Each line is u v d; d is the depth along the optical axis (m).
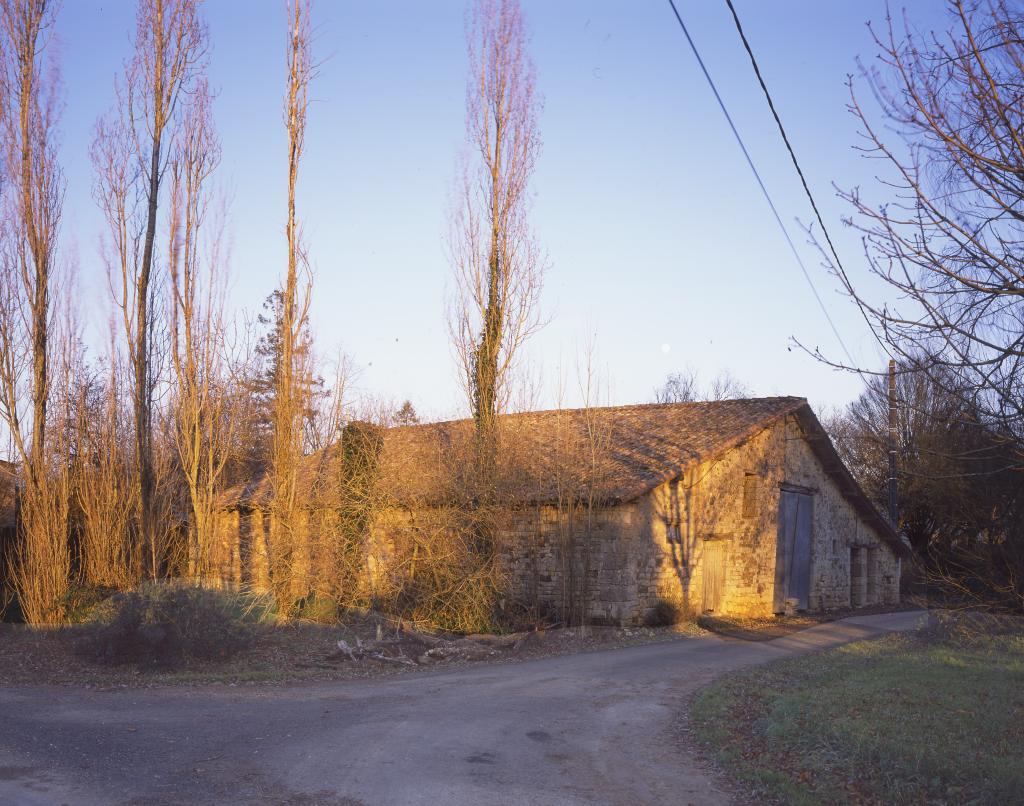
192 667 13.70
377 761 8.05
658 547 20.50
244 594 18.91
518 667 14.66
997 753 8.04
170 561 21.92
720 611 23.02
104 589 18.55
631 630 19.12
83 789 7.08
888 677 12.49
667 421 24.55
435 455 20.27
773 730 9.06
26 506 18.11
